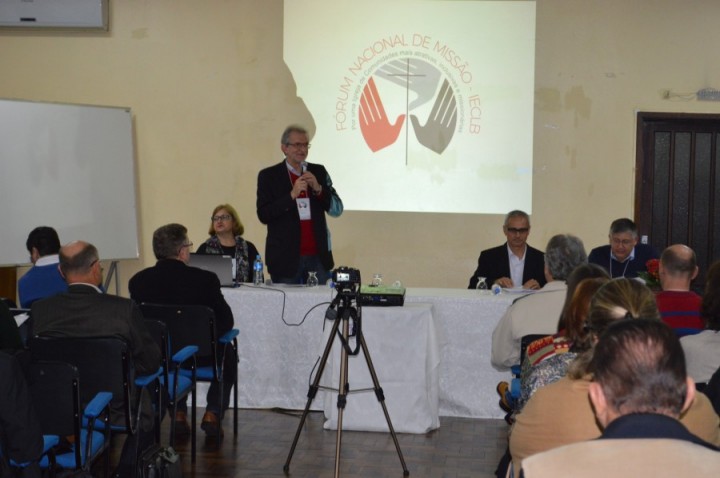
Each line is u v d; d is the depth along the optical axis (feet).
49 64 23.82
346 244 23.45
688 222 22.94
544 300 12.38
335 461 12.69
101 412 9.99
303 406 17.13
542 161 23.04
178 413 15.48
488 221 23.08
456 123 22.90
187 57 23.65
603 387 4.47
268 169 18.29
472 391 16.71
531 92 22.66
